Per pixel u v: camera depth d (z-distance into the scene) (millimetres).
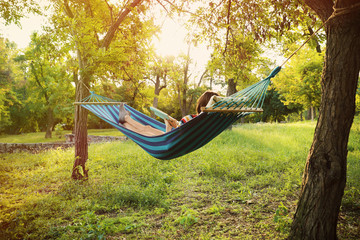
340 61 3381
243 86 16516
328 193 3551
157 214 5027
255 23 5707
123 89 14422
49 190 6648
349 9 3088
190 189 6332
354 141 11984
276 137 13352
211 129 3607
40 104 28781
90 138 18141
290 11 5016
